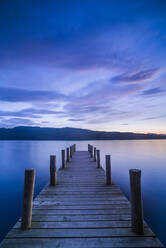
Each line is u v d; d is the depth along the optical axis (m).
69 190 3.77
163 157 21.73
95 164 7.37
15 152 30.20
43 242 1.84
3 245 1.79
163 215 5.46
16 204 6.76
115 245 1.78
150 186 8.91
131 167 14.48
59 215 2.48
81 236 1.94
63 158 6.50
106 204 2.93
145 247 1.75
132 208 2.04
